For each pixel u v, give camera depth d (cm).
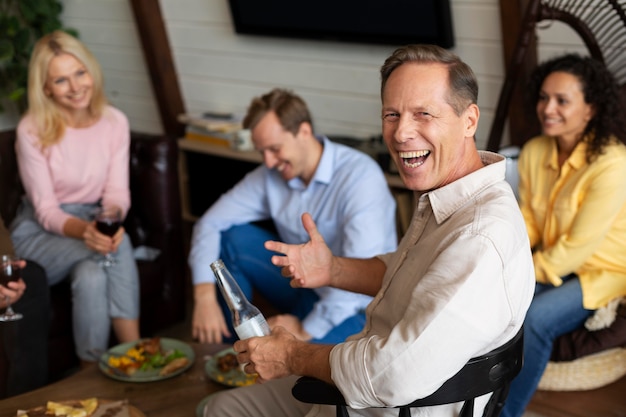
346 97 408
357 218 251
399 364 137
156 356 229
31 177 303
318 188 263
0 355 252
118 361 227
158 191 328
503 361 148
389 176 360
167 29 478
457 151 153
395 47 374
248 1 418
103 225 276
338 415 153
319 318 248
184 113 496
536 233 279
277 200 275
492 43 341
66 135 305
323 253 182
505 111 303
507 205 147
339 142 394
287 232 275
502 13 324
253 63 444
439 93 149
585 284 261
